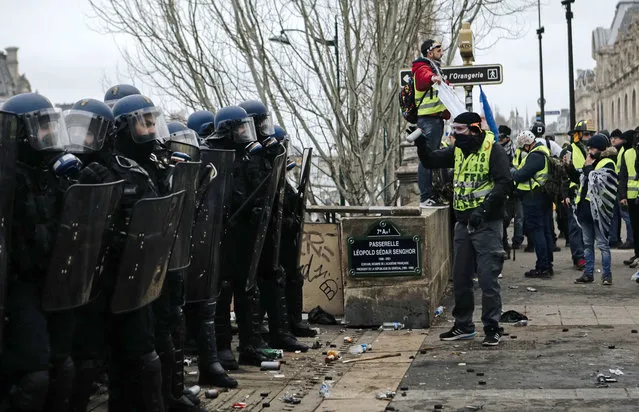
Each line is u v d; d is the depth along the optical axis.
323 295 11.23
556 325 10.20
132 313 5.68
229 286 8.25
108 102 7.16
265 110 8.27
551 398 7.01
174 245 6.11
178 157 6.46
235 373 8.23
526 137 14.12
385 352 9.00
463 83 12.91
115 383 5.86
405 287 10.35
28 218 4.96
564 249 18.86
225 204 7.99
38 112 4.96
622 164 15.09
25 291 4.99
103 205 5.14
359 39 15.09
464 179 9.36
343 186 15.59
